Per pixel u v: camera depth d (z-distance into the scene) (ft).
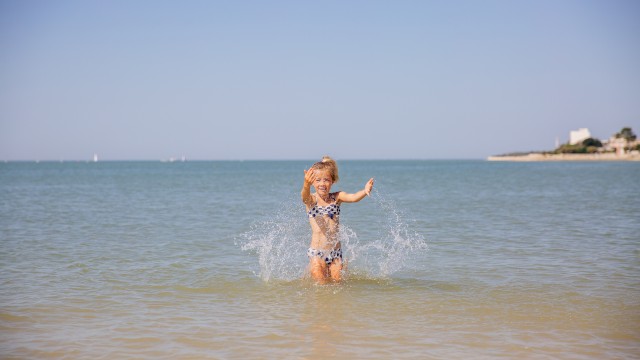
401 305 20.71
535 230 42.78
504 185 123.03
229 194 96.73
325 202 26.78
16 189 115.75
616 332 17.48
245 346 16.17
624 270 27.02
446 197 83.82
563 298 21.63
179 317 19.13
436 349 15.90
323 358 15.20
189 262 29.43
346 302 21.22
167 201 78.54
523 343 16.42
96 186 130.62
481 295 22.22
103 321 18.63
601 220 49.85
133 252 32.63
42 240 37.68
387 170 320.50
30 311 19.76
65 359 15.19
